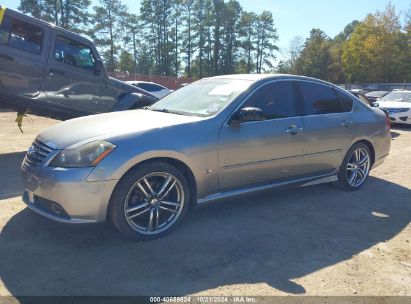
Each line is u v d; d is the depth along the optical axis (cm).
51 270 326
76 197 345
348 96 567
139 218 391
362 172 585
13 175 619
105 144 355
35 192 369
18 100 743
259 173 452
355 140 555
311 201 522
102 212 355
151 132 378
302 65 7138
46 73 762
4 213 443
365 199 539
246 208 485
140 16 7206
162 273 326
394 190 589
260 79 471
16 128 1200
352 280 324
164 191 390
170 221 397
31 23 731
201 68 7694
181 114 445
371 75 5666
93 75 826
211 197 421
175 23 7450
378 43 5519
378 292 308
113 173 351
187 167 397
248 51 8025
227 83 481
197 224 430
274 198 528
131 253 358
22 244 369
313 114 506
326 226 438
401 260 362
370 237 412
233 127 424
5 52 711
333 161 532
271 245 384
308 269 340
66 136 378
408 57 5691
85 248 365
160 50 7362
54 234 392
